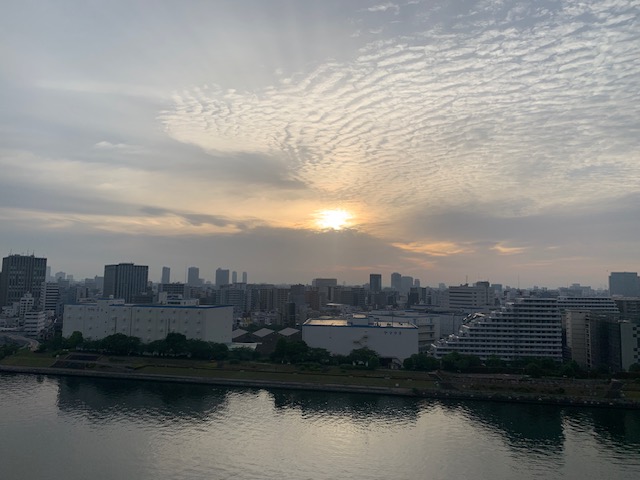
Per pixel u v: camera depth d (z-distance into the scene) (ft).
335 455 403.13
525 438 449.48
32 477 354.74
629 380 610.24
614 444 435.94
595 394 576.61
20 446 411.54
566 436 455.63
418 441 438.40
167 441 425.28
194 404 545.44
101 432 446.19
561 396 573.33
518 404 567.18
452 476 368.48
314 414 514.27
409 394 597.93
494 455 408.46
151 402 551.59
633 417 517.55
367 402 566.36
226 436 441.27
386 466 383.86
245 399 572.10
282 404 552.00
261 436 443.32
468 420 501.56
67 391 600.39
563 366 643.45
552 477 368.89
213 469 371.35
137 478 354.54
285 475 364.17
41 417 489.67
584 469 383.04
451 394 587.68
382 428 472.44
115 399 563.07
